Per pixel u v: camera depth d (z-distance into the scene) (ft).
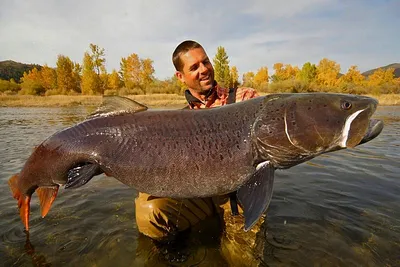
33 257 3.03
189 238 3.45
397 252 3.01
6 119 17.89
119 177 3.02
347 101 2.80
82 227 3.60
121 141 3.00
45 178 3.23
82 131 3.11
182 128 2.96
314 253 3.04
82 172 3.05
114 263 2.98
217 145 2.87
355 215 3.77
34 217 3.85
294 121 2.81
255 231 3.46
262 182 2.81
